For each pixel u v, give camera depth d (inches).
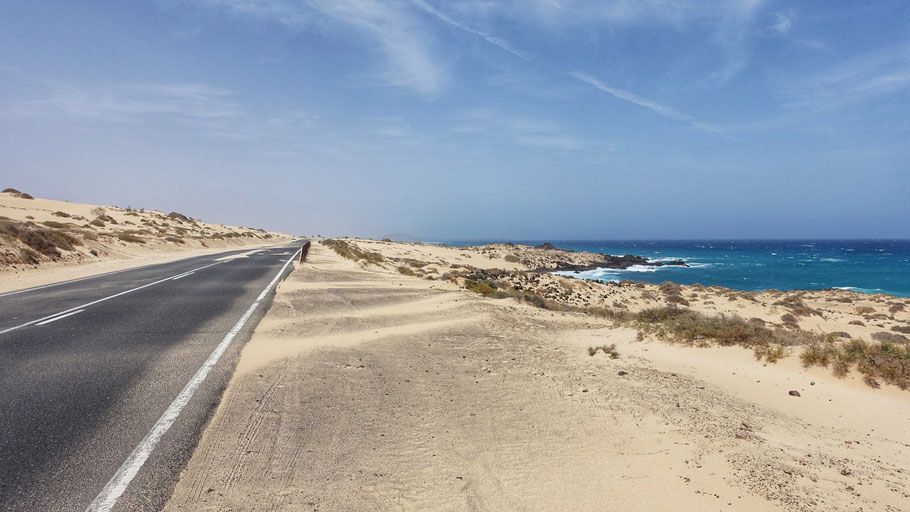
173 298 511.8
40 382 223.8
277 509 128.0
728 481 149.5
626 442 180.9
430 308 514.6
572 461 164.1
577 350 361.7
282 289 601.0
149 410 192.4
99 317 395.5
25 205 1702.8
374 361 288.4
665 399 237.0
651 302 1273.4
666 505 135.8
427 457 164.6
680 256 4613.7
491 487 145.6
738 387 270.5
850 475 157.9
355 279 760.3
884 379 259.0
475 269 1619.1
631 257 3533.5
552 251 3393.2
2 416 181.6
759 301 1253.1
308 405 207.5
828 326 900.0
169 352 285.1
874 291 1846.7
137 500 127.9
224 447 163.0
